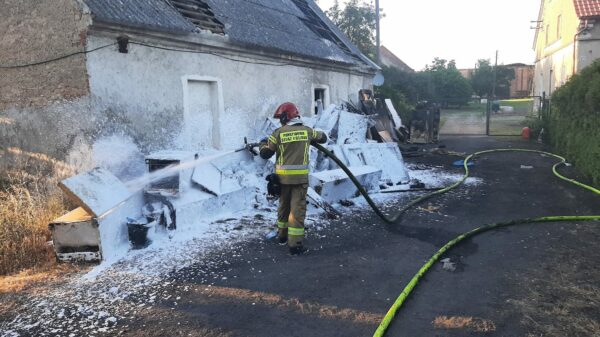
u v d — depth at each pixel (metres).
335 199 7.33
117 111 6.77
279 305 3.93
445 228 6.16
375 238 5.74
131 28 6.78
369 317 3.70
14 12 6.87
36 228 5.40
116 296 4.11
